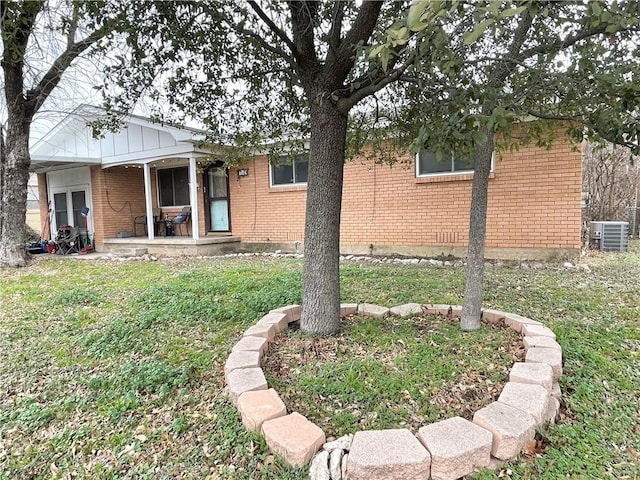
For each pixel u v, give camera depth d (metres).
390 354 3.02
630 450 2.01
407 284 5.30
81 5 3.14
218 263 7.98
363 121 5.05
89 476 1.95
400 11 3.15
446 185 7.57
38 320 4.31
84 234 11.98
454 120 1.89
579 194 6.39
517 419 1.98
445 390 2.48
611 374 2.72
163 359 3.16
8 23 2.99
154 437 2.20
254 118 4.99
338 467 1.80
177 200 12.02
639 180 11.29
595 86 2.52
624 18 1.94
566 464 1.87
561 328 3.48
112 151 10.97
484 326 3.57
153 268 7.55
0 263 8.30
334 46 3.25
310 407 2.33
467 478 1.79
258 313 4.17
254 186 10.12
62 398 2.65
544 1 1.70
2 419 2.42
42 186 13.31
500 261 6.84
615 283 5.14
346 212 8.71
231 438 2.11
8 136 8.48
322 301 3.45
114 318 4.23
